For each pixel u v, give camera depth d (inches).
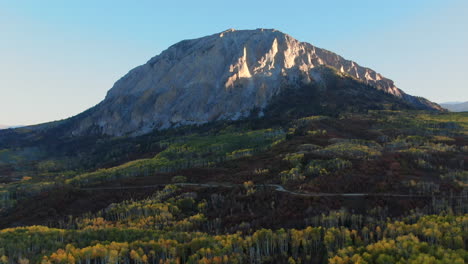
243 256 5482.3
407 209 6732.3
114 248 5506.9
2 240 6008.9
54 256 5191.9
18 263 5275.6
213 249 5462.6
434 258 4325.8
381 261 4574.3
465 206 6491.1
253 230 6589.6
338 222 6451.8
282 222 6747.1
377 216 6648.6
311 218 6569.9
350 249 5059.1
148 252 5516.7
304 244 5590.6
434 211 6540.4
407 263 4407.0
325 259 5359.3
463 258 4426.7
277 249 5792.3
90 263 5423.2
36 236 6259.8
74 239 6259.8
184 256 5467.5
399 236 5201.8
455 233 5177.2
